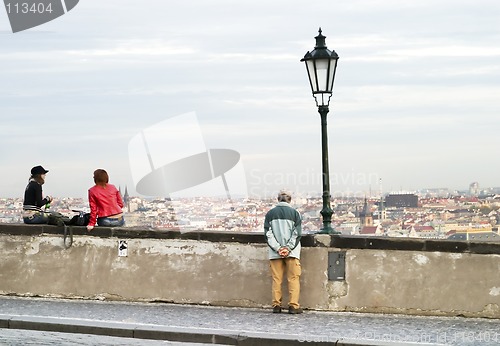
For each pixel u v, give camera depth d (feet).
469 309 50.75
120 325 47.96
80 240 55.67
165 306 53.93
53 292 55.77
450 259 51.01
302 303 52.65
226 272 53.93
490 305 50.52
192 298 54.19
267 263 53.47
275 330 46.93
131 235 55.01
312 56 54.54
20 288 56.18
